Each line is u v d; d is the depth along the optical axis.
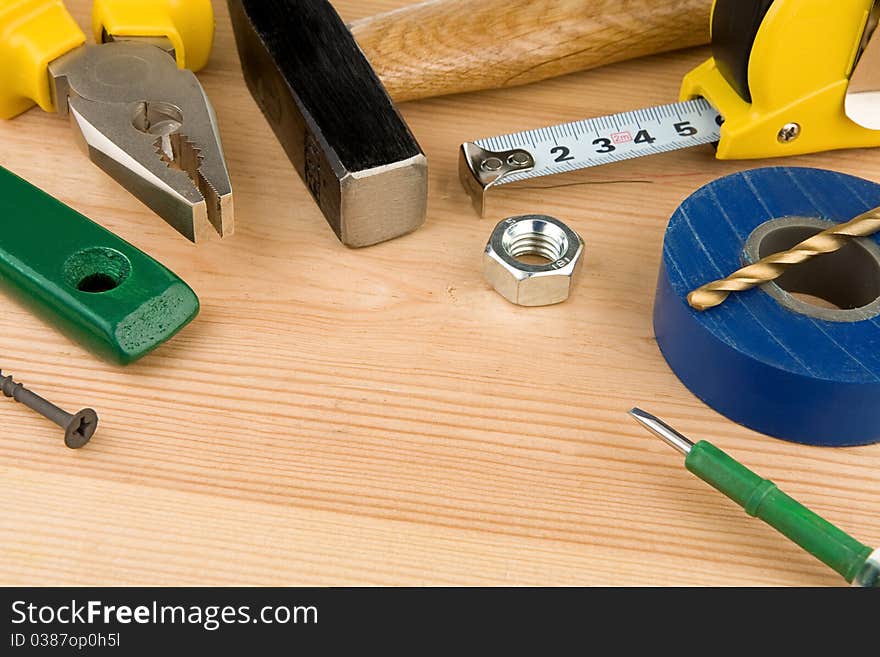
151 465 0.45
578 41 0.52
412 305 0.48
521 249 0.49
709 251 0.47
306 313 0.48
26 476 0.45
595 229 0.50
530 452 0.46
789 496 0.44
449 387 0.47
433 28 0.52
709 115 0.51
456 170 0.51
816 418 0.45
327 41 0.50
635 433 0.46
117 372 0.47
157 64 0.50
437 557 0.44
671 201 0.51
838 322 0.46
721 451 0.44
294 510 0.45
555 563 0.44
